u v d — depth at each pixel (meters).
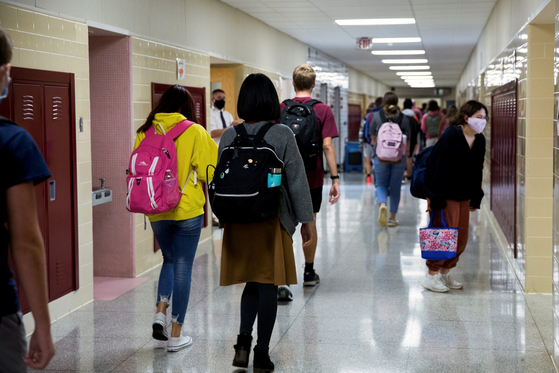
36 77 3.94
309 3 8.50
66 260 4.37
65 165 4.32
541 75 4.79
